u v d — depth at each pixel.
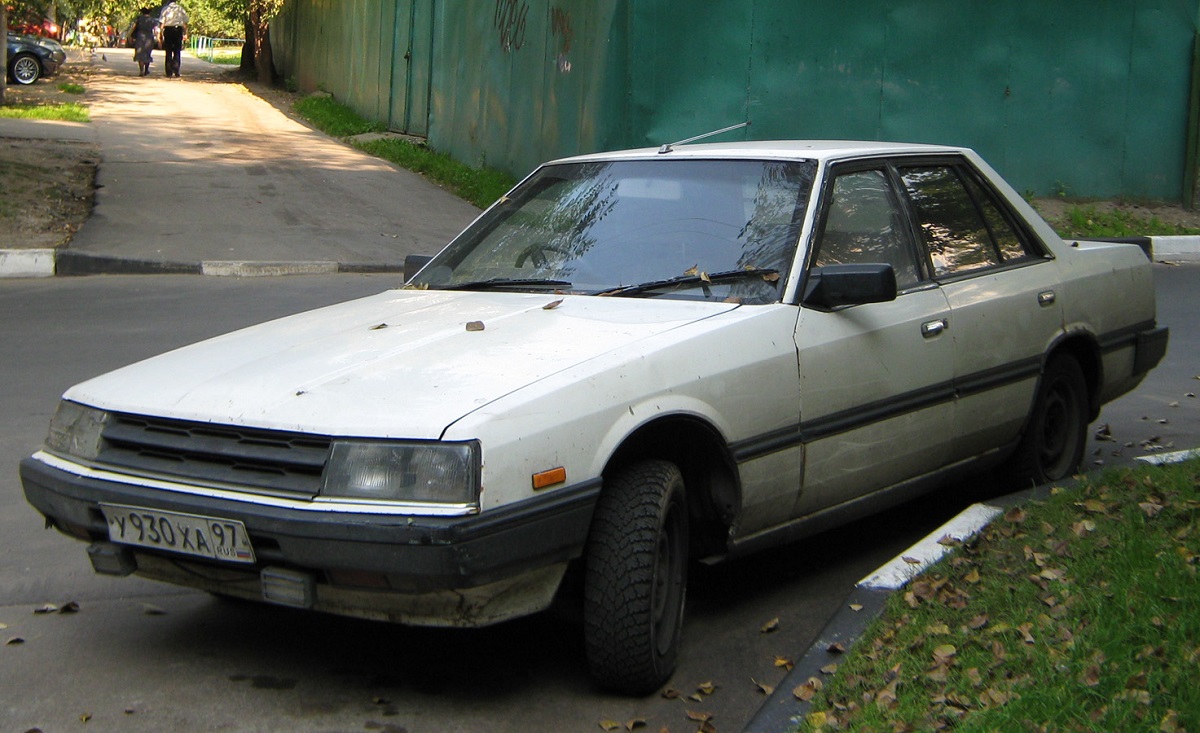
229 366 3.76
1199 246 13.92
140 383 3.75
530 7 15.83
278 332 4.14
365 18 25.08
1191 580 3.63
